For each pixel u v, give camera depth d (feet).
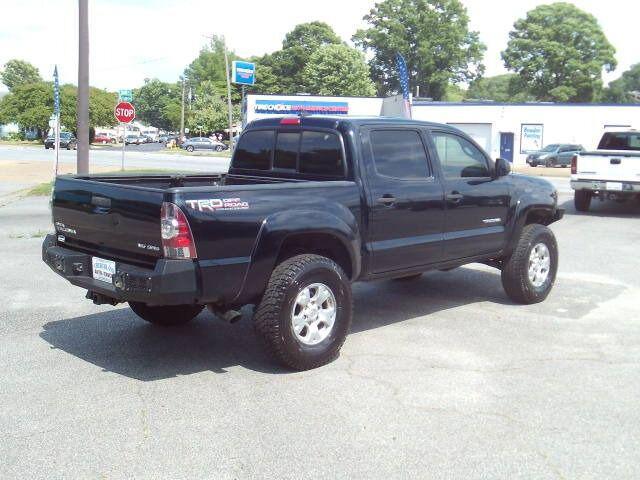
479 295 25.99
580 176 51.62
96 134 290.35
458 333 20.85
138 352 18.81
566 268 31.53
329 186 18.02
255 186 16.56
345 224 17.92
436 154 21.04
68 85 257.14
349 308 18.02
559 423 14.34
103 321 21.93
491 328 21.43
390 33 306.55
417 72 310.24
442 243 21.08
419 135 20.66
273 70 333.21
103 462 12.50
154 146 285.23
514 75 287.69
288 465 12.42
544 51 274.77
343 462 12.55
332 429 13.93
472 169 22.31
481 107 165.37
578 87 271.90
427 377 16.96
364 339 20.17
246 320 22.27
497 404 15.30
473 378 16.92
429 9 304.50
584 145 161.58
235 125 301.22
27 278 28.07
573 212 54.44
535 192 24.45
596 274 30.12
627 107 158.81
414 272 20.85
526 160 153.99
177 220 15.16
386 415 14.64
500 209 23.03
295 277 16.65
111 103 260.42
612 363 18.16
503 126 164.86
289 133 20.62
